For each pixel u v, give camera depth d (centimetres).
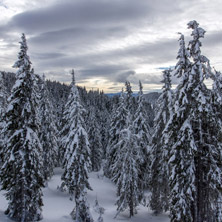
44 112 3161
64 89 12450
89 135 4788
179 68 1350
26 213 1616
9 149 1620
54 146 3369
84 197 2033
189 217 1220
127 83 3766
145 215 2283
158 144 2119
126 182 2136
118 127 3378
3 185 1633
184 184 1264
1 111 2534
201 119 1232
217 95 1310
